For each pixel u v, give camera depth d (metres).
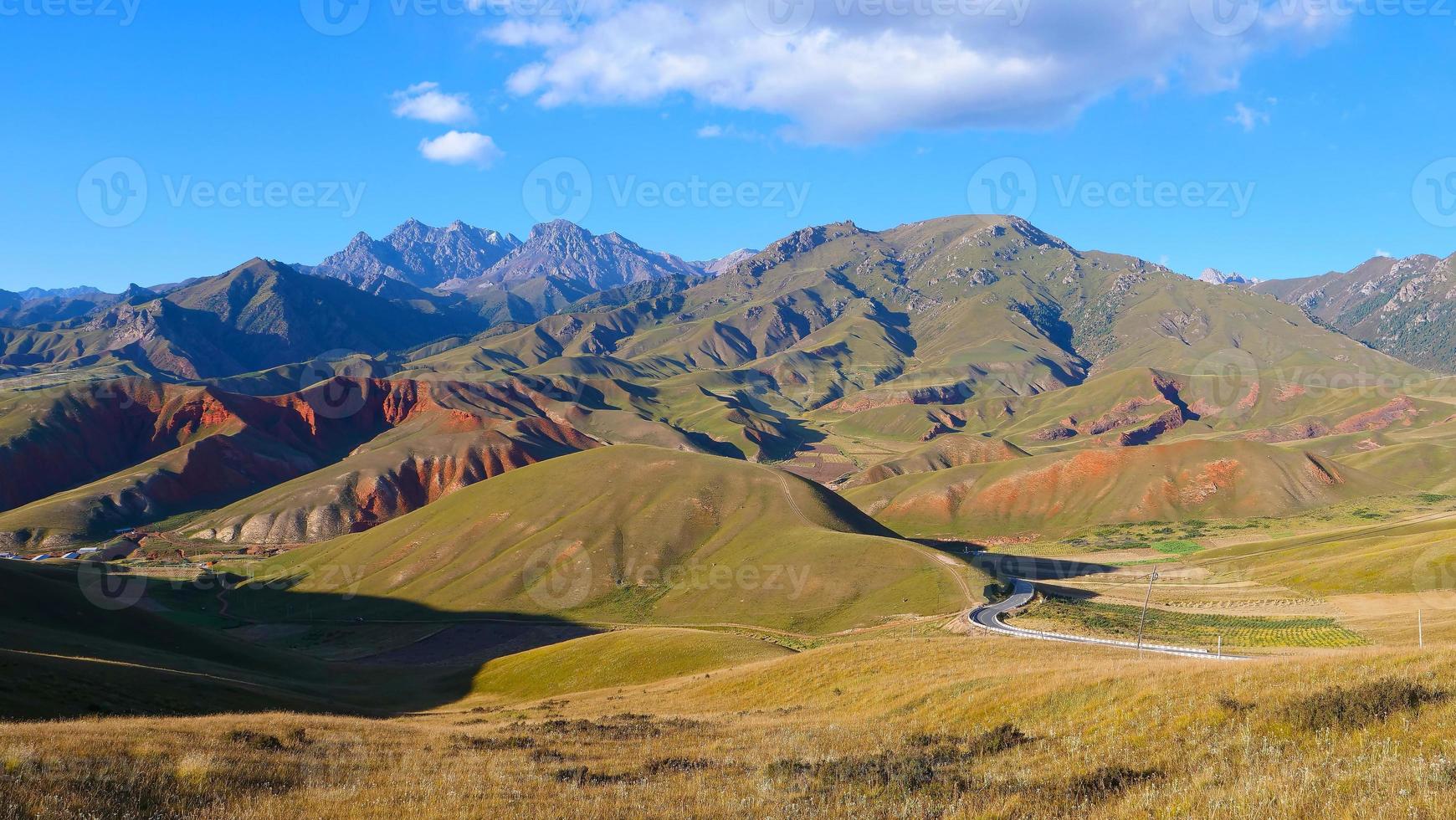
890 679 44.78
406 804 19.05
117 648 80.06
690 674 74.31
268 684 75.12
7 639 69.31
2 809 17.02
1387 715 17.62
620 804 18.84
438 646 147.50
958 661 47.25
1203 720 20.42
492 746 31.81
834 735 30.23
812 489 199.62
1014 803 16.05
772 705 46.97
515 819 17.50
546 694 79.50
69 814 17.23
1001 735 23.38
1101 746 20.62
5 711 38.81
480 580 175.25
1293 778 14.46
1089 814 15.02
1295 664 25.86
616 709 55.06
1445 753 14.45
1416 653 23.84
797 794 18.98
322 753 27.84
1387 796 12.79
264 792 20.62
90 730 28.86
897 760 21.09
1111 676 29.28
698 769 24.59
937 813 16.67
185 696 51.12
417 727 42.25
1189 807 14.05
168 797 19.36
